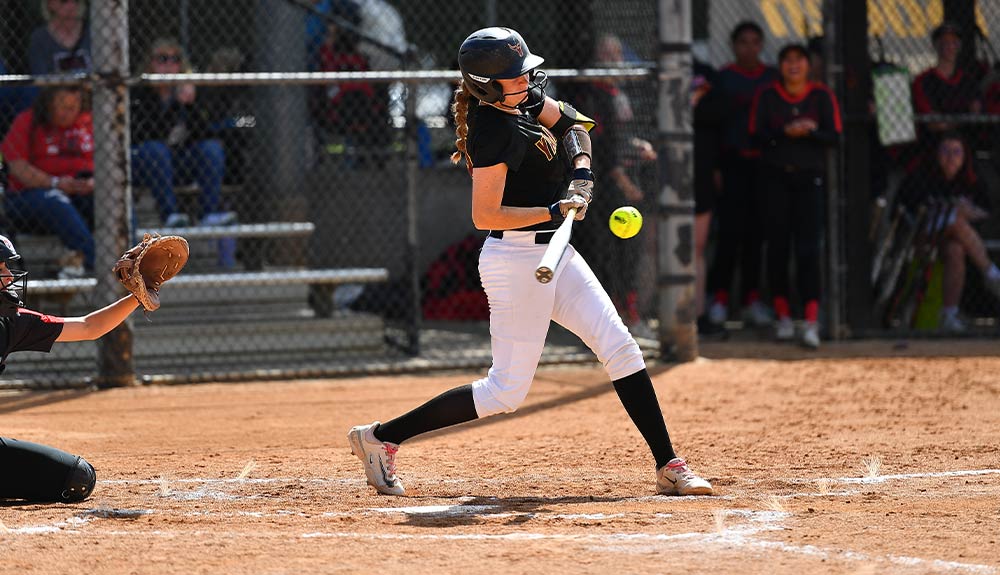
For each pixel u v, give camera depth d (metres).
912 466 19.61
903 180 38.28
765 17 44.78
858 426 23.66
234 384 30.62
